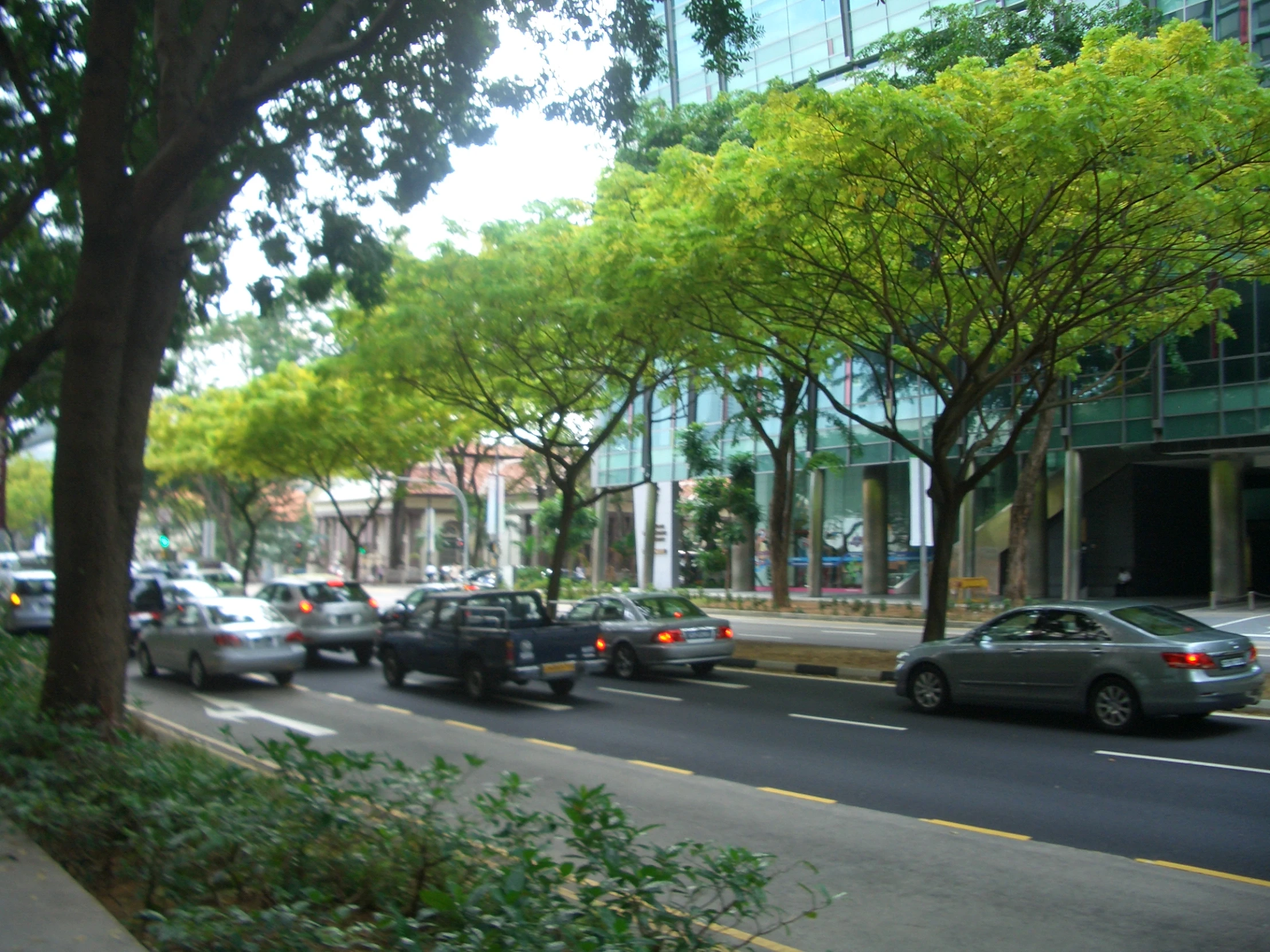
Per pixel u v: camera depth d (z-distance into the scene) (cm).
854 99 1230
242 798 596
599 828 499
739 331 1739
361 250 1309
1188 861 716
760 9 3453
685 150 1579
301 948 424
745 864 461
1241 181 1274
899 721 1313
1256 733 1171
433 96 1238
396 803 569
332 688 1772
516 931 385
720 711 1427
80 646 877
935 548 1670
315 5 1153
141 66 1213
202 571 3897
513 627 1606
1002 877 686
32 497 7106
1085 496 3759
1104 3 2300
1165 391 3044
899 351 2038
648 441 4475
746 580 4462
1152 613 1226
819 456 3173
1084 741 1148
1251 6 2553
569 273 1955
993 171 1288
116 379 901
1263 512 3928
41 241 1423
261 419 3108
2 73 1237
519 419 2548
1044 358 1619
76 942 488
